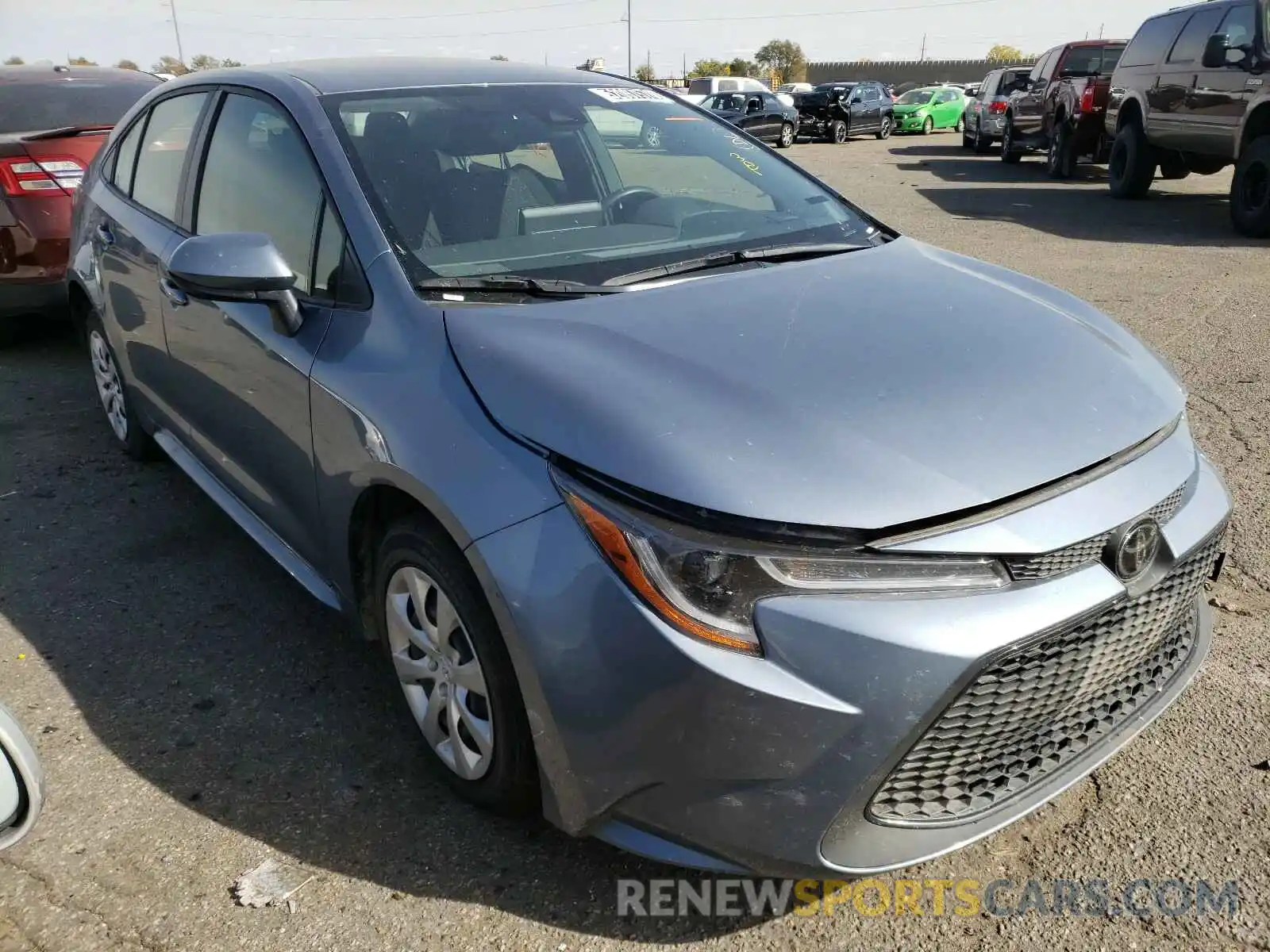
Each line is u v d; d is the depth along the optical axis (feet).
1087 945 6.86
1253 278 26.05
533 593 6.43
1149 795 8.16
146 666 10.15
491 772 7.48
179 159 11.97
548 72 11.82
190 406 11.59
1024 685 6.45
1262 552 11.85
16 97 20.72
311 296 9.04
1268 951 6.77
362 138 9.44
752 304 8.16
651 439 6.42
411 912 7.16
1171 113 38.37
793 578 6.03
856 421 6.64
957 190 48.19
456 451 7.04
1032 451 6.68
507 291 8.32
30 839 7.84
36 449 15.83
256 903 7.23
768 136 87.76
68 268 15.06
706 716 6.00
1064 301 9.38
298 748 8.90
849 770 6.05
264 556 12.42
